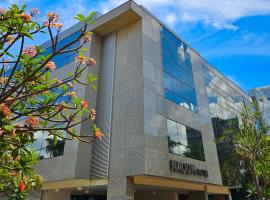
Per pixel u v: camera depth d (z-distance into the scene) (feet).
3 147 17.17
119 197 46.50
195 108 73.56
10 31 16.62
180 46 78.59
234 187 74.84
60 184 59.21
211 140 74.33
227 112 98.58
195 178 60.08
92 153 54.85
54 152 58.08
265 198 38.91
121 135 52.19
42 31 17.63
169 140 55.98
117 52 63.52
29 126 18.04
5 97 16.30
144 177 49.75
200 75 85.81
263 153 41.39
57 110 19.71
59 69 71.20
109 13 64.08
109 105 57.72
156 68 60.70
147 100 53.06
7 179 22.16
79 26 73.10
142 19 62.08
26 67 17.57
